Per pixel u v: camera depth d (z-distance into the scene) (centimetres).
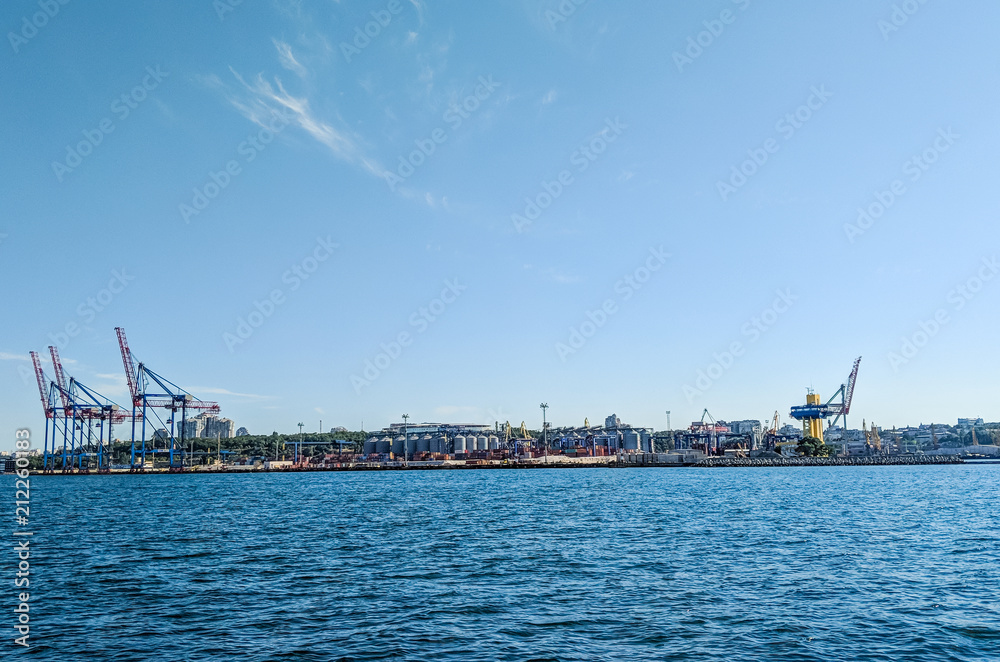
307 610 2820
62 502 10169
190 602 2983
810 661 2139
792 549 4416
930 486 13025
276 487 15788
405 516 7175
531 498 10175
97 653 2262
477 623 2602
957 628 2478
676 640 2367
